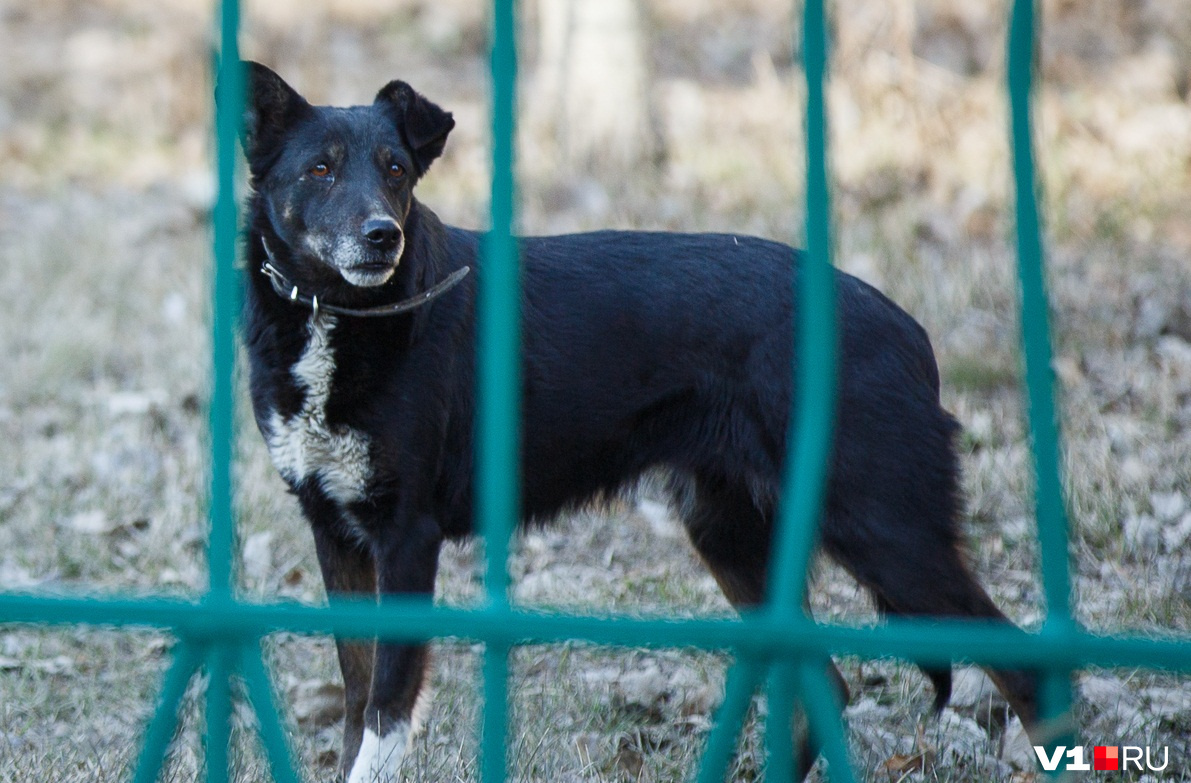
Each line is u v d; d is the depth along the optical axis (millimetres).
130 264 15742
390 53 24438
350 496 7234
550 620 3465
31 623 3449
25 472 11266
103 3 27859
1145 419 11086
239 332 7492
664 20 24266
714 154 18016
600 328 7406
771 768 3479
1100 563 9211
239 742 7234
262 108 7316
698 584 9391
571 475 7566
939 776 7066
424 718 7176
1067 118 17453
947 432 7145
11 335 14016
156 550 9977
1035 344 3572
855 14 18719
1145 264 13797
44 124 22172
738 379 7305
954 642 3424
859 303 7176
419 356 7145
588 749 7438
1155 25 20844
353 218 6852
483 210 16531
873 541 6918
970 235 15148
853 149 17234
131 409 12383
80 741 7602
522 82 20234
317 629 3465
